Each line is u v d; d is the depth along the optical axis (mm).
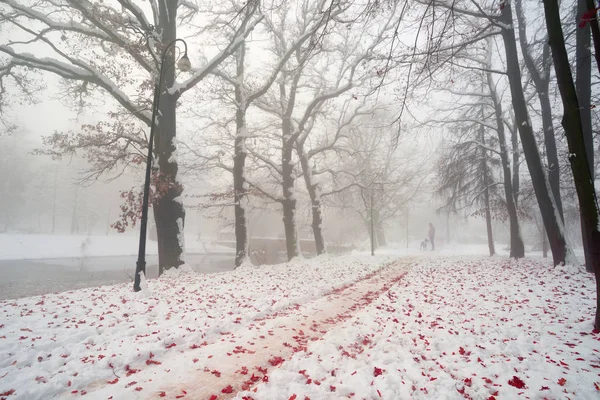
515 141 22547
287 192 21828
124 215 12727
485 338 5496
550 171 16422
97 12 13312
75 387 3975
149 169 9875
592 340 5254
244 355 5051
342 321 7047
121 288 10219
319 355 4906
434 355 4871
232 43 15930
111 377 4273
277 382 4039
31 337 5367
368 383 3963
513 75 14188
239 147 19219
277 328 6414
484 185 23859
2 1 13109
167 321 6488
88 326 6066
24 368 4320
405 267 17062
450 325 6324
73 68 14258
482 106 24125
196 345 5422
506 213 23312
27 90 15336
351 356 4875
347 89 20047
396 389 3805
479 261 19766
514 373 4133
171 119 15023
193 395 3846
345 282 11695
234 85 20047
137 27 14023
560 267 13062
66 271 20391
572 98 6137
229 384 4133
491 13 14148
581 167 6043
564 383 3787
